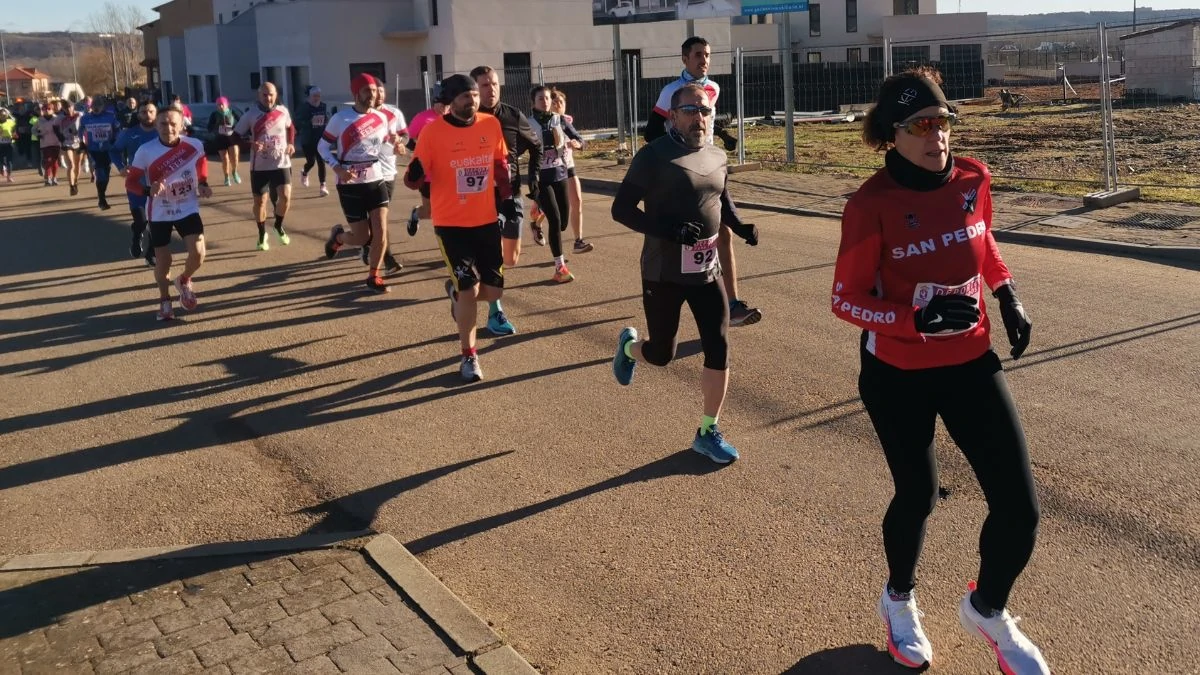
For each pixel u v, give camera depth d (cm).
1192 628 373
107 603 408
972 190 338
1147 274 905
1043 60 4000
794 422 595
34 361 782
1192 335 716
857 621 389
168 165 855
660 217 516
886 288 346
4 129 2291
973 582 368
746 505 491
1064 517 461
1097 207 1207
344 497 519
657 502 498
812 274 965
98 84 9550
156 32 6312
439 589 411
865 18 4878
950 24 4397
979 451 338
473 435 595
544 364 724
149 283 1054
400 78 3259
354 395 675
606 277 995
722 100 3089
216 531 485
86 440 613
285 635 381
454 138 674
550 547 458
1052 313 788
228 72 3956
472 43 2991
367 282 973
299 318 881
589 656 375
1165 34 2597
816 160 1889
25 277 1105
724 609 401
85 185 2141
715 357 533
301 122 1908
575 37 3114
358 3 3175
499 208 708
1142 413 580
